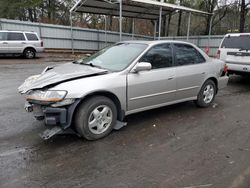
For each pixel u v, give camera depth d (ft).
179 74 15.79
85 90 11.61
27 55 53.47
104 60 14.92
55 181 9.04
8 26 63.16
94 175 9.43
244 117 16.38
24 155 10.86
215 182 9.03
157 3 59.31
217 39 71.41
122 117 13.58
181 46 16.56
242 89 25.61
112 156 10.88
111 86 12.53
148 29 115.14
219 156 10.98
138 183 8.93
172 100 15.97
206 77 17.75
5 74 32.19
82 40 75.61
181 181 9.07
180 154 11.13
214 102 20.06
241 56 25.81
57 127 11.91
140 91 13.88
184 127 14.40
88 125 12.10
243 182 9.02
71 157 10.75
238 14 86.02
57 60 53.31
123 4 60.54
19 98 20.03
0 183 8.86
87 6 62.44
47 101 11.16
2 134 12.96
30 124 14.37
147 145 11.99
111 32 80.53
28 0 98.37
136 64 13.73
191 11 67.21
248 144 12.26
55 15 111.55
